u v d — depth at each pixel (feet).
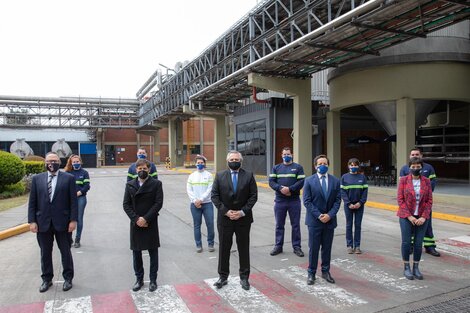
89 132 175.42
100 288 18.11
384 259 22.53
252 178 18.35
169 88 115.65
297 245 23.61
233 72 65.31
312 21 50.01
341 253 23.85
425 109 56.03
